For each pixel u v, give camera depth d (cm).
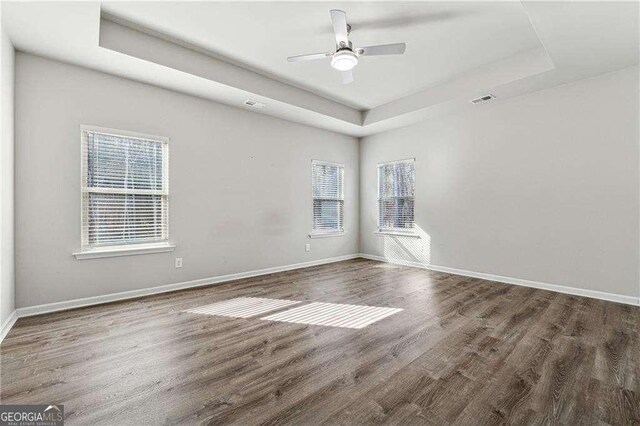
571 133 357
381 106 503
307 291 373
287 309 307
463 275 459
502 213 417
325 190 565
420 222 519
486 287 390
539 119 381
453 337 239
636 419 146
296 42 317
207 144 407
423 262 516
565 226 363
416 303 326
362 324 267
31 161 287
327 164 564
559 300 334
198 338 238
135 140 350
